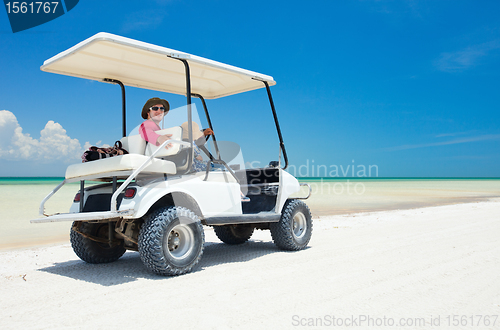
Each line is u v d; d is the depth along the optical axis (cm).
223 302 287
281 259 460
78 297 309
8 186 2983
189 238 397
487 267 396
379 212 1141
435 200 1781
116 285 345
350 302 284
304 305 278
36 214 1051
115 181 377
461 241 567
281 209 513
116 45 358
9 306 290
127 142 427
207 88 546
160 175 397
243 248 567
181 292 316
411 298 294
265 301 288
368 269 393
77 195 419
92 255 448
